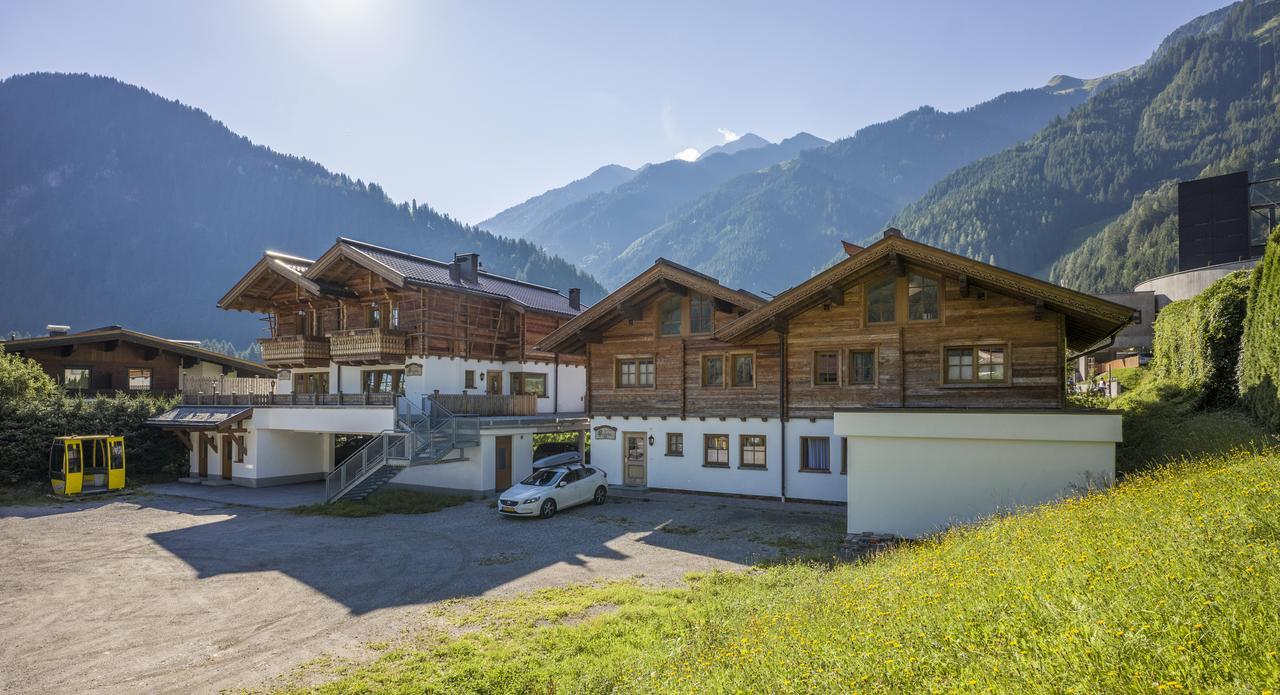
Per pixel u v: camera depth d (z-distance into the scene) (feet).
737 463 76.84
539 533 62.03
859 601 26.50
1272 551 18.52
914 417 52.95
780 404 73.82
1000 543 31.19
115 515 78.07
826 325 71.46
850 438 55.26
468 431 83.41
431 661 32.94
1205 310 69.10
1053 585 20.76
